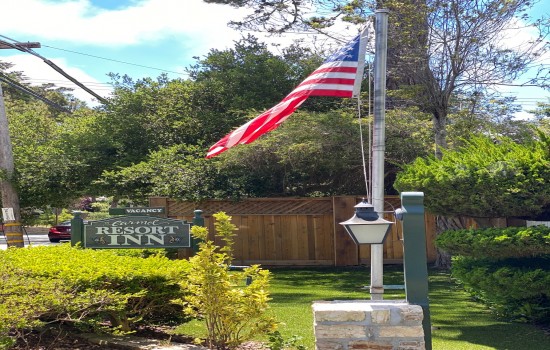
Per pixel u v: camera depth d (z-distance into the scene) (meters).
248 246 15.81
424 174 8.16
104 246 8.80
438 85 13.11
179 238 8.76
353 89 7.15
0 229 38.09
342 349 4.99
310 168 15.86
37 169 17.75
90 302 6.08
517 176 7.40
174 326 7.61
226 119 18.02
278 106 7.39
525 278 7.60
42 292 5.92
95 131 19.08
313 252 15.68
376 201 6.70
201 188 15.85
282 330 7.32
